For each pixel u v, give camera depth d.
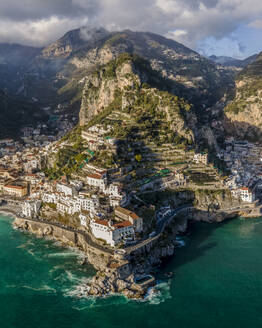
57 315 165.38
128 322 160.25
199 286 186.75
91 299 176.38
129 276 188.12
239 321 161.88
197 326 158.62
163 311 167.50
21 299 177.12
